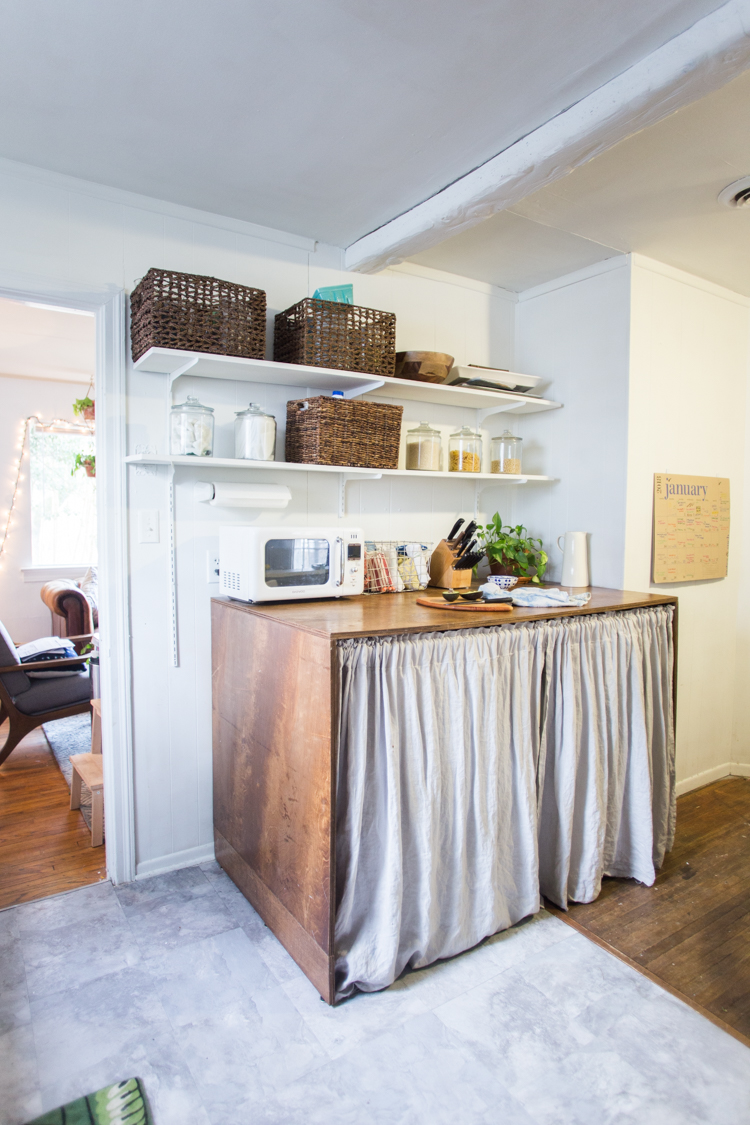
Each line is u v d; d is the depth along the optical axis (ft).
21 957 5.90
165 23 4.37
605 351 8.79
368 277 8.52
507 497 10.21
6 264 6.17
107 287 6.69
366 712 5.39
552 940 6.24
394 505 9.02
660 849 7.61
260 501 7.35
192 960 5.88
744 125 5.60
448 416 9.57
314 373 7.24
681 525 9.30
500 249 8.39
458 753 5.85
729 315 9.88
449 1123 4.32
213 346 6.56
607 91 4.99
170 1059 4.81
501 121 5.51
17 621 17.90
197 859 7.65
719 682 10.33
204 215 7.22
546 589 8.00
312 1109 4.42
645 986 5.61
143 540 7.08
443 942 5.90
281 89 5.10
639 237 7.95
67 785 9.87
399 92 5.14
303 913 5.64
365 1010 5.31
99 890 7.02
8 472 17.65
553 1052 4.90
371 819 5.52
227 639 7.07
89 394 18.58
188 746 7.51
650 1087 4.60
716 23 4.27
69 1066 4.74
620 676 7.17
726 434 10.02
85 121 5.55
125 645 7.03
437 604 6.79
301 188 6.71
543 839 6.88
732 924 6.51
